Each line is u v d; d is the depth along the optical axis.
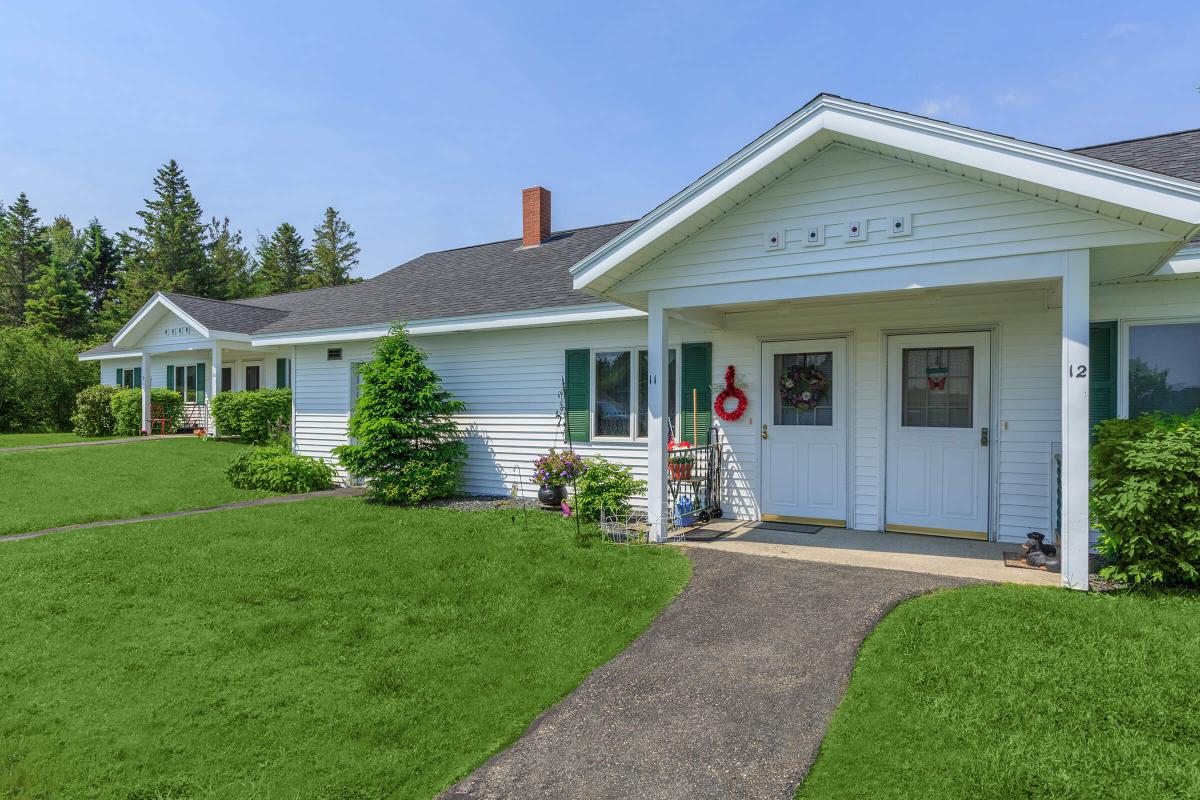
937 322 7.30
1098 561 5.94
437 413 10.59
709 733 3.58
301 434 13.60
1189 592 4.79
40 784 3.33
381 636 5.05
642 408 9.42
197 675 4.45
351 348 12.85
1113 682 3.62
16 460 14.16
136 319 19.53
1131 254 5.34
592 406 9.82
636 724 3.74
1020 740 3.22
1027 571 5.69
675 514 7.97
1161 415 5.42
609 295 7.54
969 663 3.90
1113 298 6.47
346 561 6.86
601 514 7.75
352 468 10.25
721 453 8.60
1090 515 5.30
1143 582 4.96
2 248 47.25
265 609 5.59
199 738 3.73
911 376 7.52
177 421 21.69
